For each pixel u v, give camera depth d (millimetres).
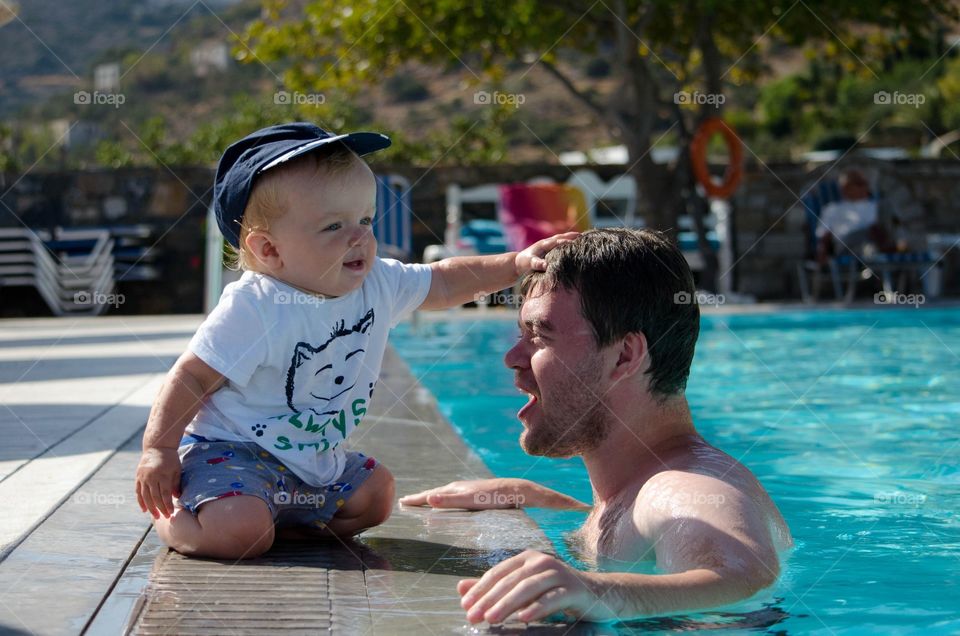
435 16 11812
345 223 1838
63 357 5902
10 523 1979
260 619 1402
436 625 1388
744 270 12102
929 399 4273
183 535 1760
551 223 10609
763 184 12117
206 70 39812
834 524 2174
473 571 1694
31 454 2748
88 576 1616
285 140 1893
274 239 1828
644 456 1855
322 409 1902
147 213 12125
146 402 3920
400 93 45188
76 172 12039
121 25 48562
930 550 1939
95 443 2939
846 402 4227
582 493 2566
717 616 1455
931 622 1496
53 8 48531
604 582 1415
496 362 6016
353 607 1470
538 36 11609
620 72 11773
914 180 12469
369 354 1968
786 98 38594
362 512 1962
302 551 1838
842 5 11359
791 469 2859
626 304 1785
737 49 13805
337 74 12820
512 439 3525
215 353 1799
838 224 11188
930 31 12516
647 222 11742
